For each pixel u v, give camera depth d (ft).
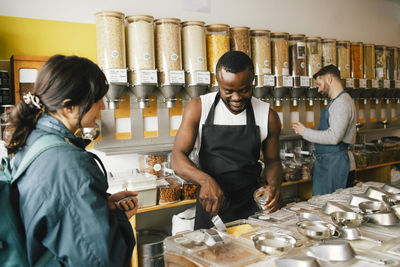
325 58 9.82
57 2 7.29
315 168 8.71
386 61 11.64
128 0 7.98
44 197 2.53
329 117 8.20
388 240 3.30
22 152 2.84
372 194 4.66
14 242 2.54
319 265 2.58
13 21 6.91
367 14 12.36
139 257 7.34
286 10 10.29
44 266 2.62
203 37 7.62
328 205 4.16
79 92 2.86
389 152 11.30
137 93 7.22
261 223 3.92
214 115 5.52
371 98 11.84
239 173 5.52
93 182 2.67
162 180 7.53
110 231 2.63
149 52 7.01
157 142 8.29
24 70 6.41
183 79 7.27
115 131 7.83
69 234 2.54
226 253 3.01
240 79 4.46
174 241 3.32
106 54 6.68
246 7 9.57
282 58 8.82
